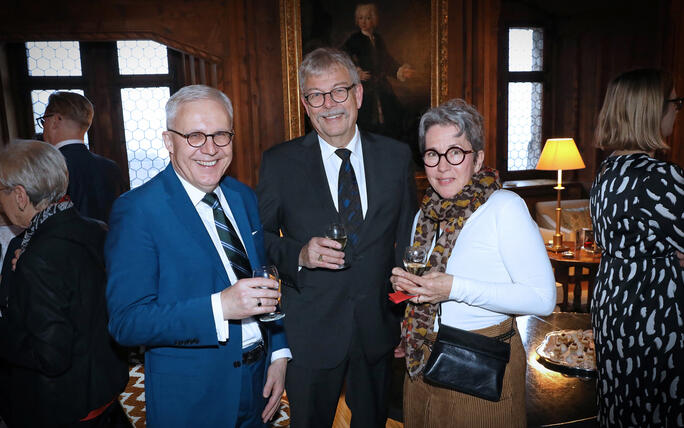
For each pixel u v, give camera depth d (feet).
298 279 5.99
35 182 5.11
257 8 15.85
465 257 4.91
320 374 6.10
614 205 5.24
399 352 6.92
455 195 5.10
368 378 6.32
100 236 5.51
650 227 4.97
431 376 4.84
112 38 14.74
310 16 16.34
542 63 21.38
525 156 21.80
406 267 5.10
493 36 18.04
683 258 5.16
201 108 4.37
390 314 6.40
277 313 4.72
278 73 16.33
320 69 5.97
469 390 4.73
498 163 21.31
